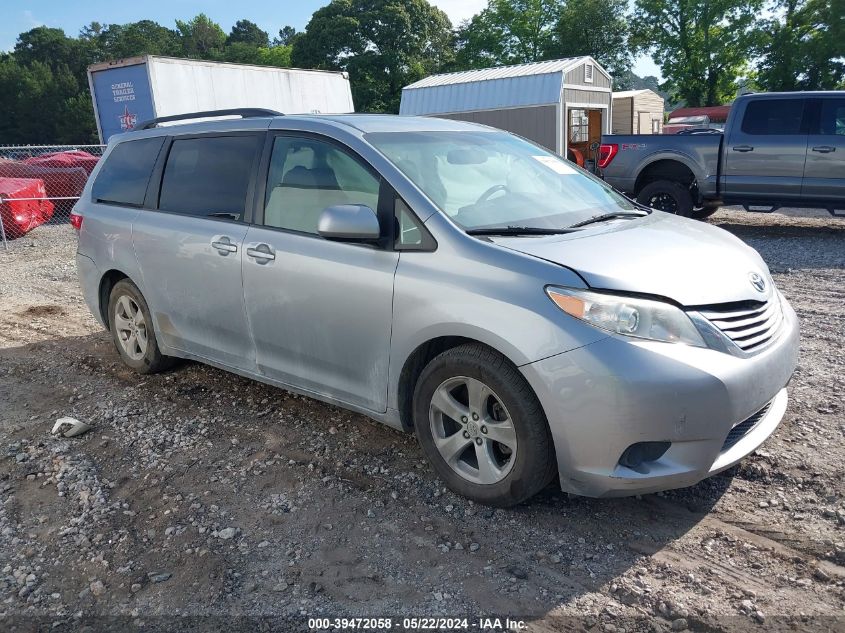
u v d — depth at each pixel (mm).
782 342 3174
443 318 3096
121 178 5035
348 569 2838
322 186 3709
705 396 2758
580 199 3939
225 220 4156
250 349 4117
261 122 4145
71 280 9094
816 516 3064
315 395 3865
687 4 46469
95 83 16812
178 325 4578
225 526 3170
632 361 2729
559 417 2834
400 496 3361
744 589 2637
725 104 48906
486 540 2994
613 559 2844
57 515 3320
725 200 10789
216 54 95812
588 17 49281
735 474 3445
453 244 3170
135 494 3488
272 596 2693
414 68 50781
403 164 3529
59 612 2646
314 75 20641
